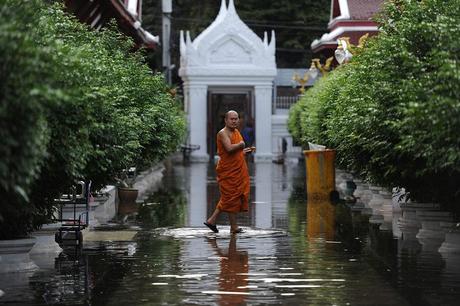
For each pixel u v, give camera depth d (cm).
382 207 2705
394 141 1692
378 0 5278
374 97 1705
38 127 1062
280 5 8294
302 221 2450
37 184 1477
